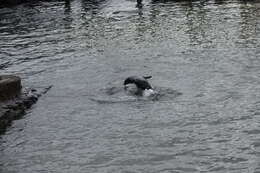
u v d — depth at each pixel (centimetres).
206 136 1242
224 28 2586
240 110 1402
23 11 3653
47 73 1911
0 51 2331
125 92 1608
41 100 1602
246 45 2156
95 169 1098
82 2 4044
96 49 2272
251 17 2872
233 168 1066
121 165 1111
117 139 1258
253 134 1238
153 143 1219
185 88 1617
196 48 2162
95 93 1627
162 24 2825
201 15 3058
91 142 1250
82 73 1878
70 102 1562
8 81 1555
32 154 1201
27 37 2655
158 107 1462
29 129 1366
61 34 2700
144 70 1859
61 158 1167
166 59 2005
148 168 1089
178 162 1109
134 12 3359
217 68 1822
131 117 1398
